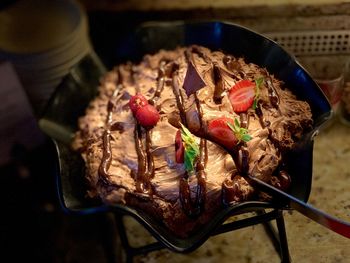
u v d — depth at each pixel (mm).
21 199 491
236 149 288
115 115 334
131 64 385
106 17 468
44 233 462
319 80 343
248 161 282
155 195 290
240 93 306
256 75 323
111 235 377
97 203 307
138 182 295
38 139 492
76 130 361
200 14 426
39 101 483
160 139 304
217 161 288
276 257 319
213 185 279
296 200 248
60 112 357
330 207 325
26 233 465
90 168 316
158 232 267
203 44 364
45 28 487
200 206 280
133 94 339
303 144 286
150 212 289
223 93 311
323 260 304
